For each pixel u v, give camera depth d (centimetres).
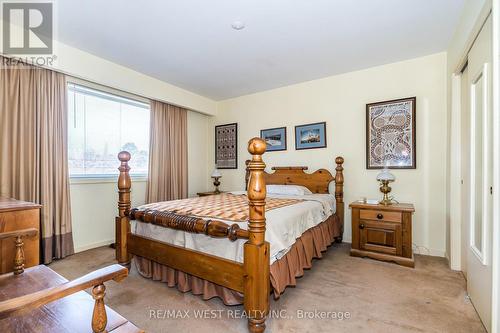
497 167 135
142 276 230
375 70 328
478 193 174
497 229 135
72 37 255
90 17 221
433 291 203
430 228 294
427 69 296
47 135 267
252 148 147
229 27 237
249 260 149
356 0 199
